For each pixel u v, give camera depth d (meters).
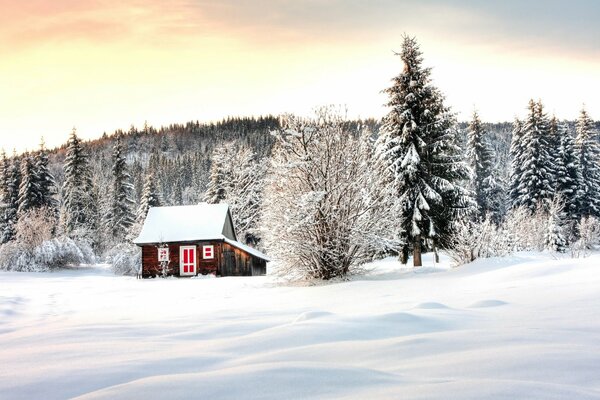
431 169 27.62
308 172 21.58
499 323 6.33
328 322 6.58
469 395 3.16
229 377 3.87
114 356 5.42
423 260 36.88
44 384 4.21
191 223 39.88
